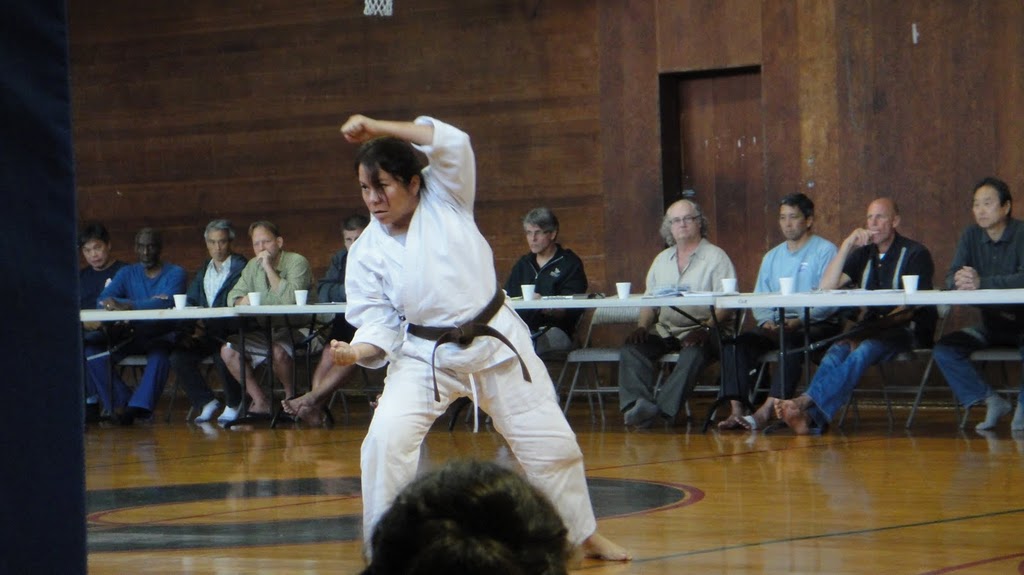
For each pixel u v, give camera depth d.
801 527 5.73
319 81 15.16
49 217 2.71
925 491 6.75
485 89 14.51
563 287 11.65
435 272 4.54
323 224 15.18
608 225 14.04
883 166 12.90
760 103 13.59
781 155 13.33
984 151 12.48
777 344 10.76
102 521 6.48
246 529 6.07
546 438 4.68
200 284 13.22
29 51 2.70
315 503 6.92
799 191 13.26
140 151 15.91
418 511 1.34
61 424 2.71
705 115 13.90
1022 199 12.34
